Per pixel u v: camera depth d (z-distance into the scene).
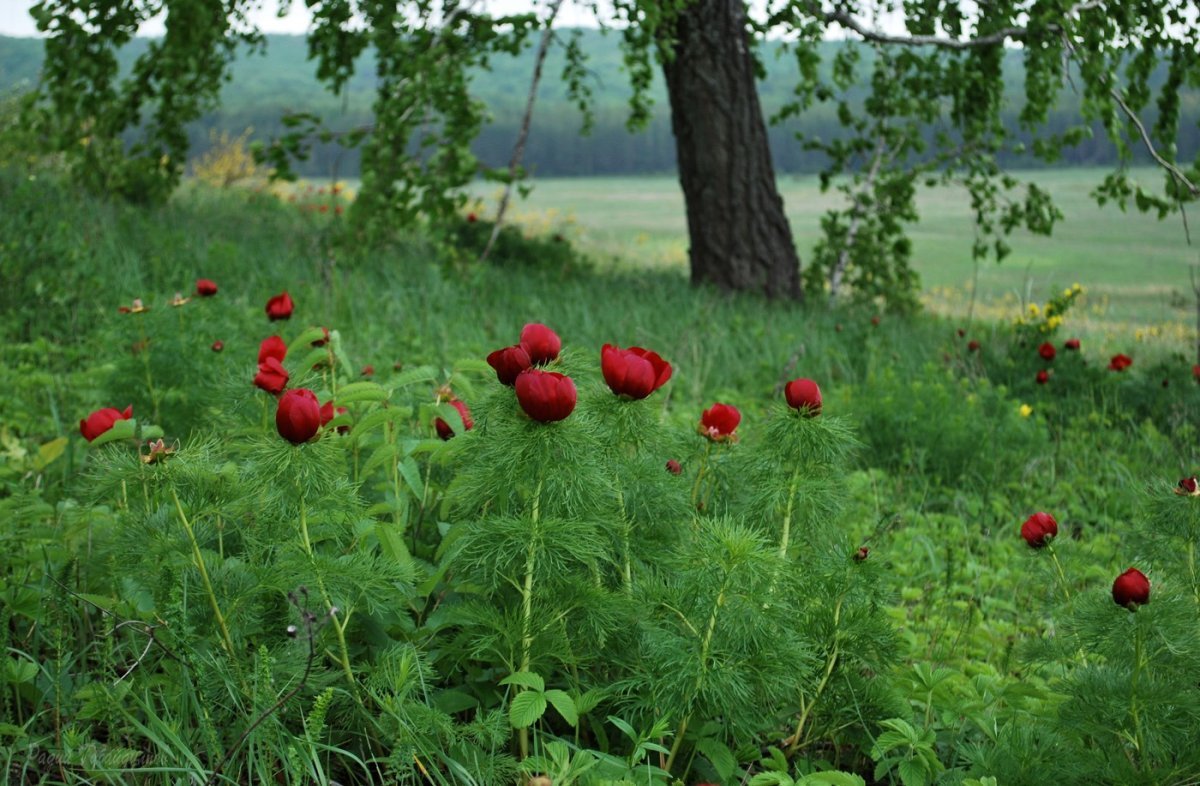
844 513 2.93
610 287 11.65
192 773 2.19
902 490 5.88
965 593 4.42
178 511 2.42
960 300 17.14
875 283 12.98
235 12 11.09
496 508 2.70
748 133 12.12
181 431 4.36
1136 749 2.56
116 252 8.48
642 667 2.55
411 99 9.59
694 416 6.31
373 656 2.68
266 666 2.22
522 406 2.30
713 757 2.49
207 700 2.35
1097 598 2.51
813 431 2.69
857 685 2.75
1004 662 3.70
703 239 12.23
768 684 2.44
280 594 2.73
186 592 2.50
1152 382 8.20
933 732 2.65
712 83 11.95
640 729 2.62
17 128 11.75
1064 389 8.18
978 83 11.43
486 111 9.80
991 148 11.71
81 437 4.48
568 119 78.06
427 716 2.35
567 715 2.33
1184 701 2.30
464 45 9.92
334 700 2.54
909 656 3.51
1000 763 2.50
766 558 2.34
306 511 2.50
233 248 8.86
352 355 5.84
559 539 2.38
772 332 8.87
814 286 13.05
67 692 2.60
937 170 12.14
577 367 2.67
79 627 2.87
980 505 5.64
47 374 5.50
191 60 11.10
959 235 31.17
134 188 13.00
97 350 6.31
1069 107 54.88
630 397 2.59
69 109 10.99
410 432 3.51
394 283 9.28
